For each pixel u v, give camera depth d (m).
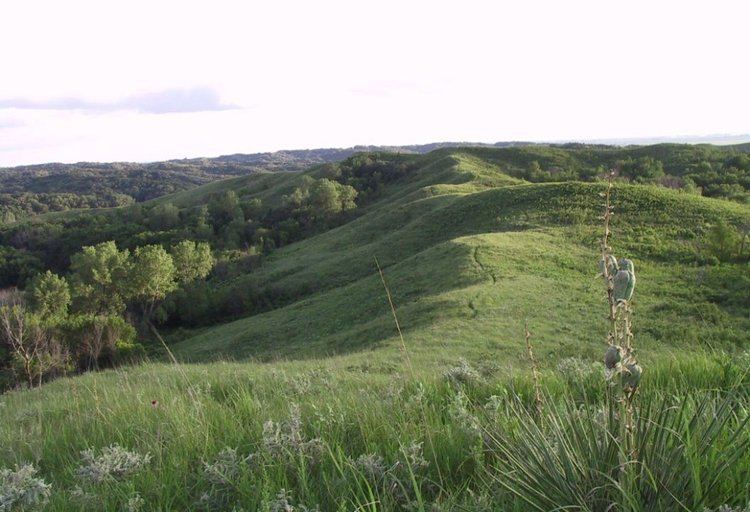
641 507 1.75
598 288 25.34
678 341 14.98
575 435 2.12
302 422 3.51
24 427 5.58
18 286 78.44
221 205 98.12
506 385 4.52
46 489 2.77
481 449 2.73
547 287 26.34
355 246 64.56
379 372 13.63
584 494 1.88
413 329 22.48
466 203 56.78
